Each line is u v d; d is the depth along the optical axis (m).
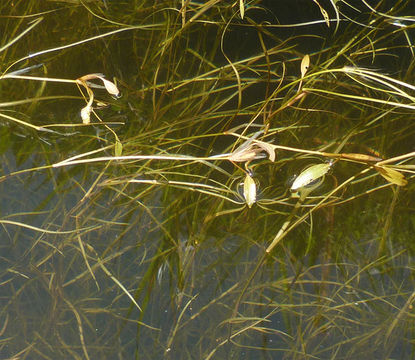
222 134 2.37
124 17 2.50
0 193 2.35
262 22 2.48
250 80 2.45
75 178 2.36
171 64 2.47
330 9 2.51
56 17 2.49
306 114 2.43
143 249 2.33
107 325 2.29
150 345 2.29
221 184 2.35
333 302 2.31
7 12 2.49
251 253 2.33
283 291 2.31
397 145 2.41
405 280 2.32
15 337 2.29
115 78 2.44
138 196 2.36
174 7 2.49
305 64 2.36
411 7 2.50
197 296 2.31
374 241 2.34
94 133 2.40
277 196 2.36
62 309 2.30
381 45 2.48
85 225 2.33
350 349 2.29
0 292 2.30
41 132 2.39
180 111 2.43
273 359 2.29
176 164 2.38
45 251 2.32
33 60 2.45
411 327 2.30
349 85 2.45
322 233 2.34
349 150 2.40
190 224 2.34
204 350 2.29
